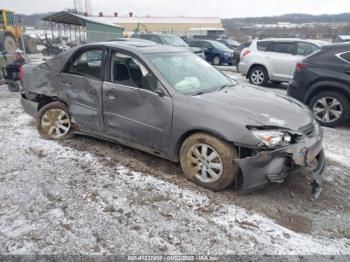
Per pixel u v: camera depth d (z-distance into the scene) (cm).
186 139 338
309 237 269
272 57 1012
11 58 1005
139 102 362
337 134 555
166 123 344
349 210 312
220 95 354
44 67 458
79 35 2108
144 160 402
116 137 401
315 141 322
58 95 444
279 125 305
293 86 633
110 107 390
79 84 418
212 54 1878
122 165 387
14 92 856
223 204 309
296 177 369
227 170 314
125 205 303
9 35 1582
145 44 428
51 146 441
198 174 341
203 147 328
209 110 320
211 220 285
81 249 246
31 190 326
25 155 412
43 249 245
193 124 324
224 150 312
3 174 360
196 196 322
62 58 440
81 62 421
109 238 258
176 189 334
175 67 386
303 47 973
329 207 315
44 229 267
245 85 433
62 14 1745
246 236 265
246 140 296
